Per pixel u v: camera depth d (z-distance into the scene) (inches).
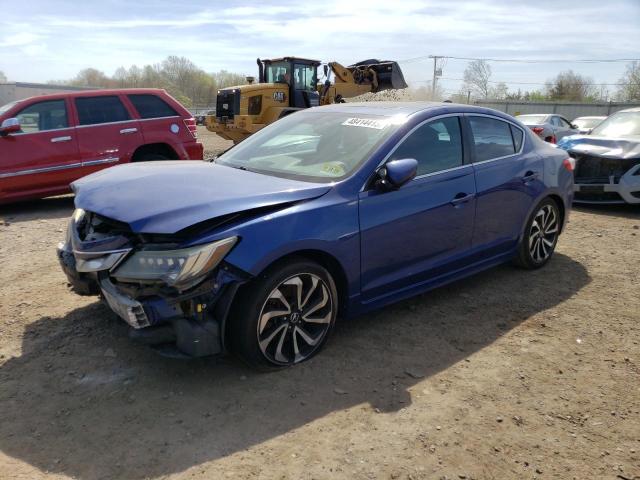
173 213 117.6
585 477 99.9
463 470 100.5
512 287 192.4
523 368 137.5
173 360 136.6
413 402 121.2
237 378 128.6
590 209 337.1
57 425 111.3
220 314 119.6
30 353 140.1
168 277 112.7
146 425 111.3
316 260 136.3
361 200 139.9
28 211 332.8
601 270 212.8
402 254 151.6
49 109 327.0
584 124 811.4
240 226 119.7
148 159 358.6
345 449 105.0
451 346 148.3
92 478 96.5
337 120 169.5
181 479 96.3
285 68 758.5
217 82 3223.4
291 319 131.3
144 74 3144.7
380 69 852.6
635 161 308.2
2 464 99.6
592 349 148.4
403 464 101.3
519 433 111.7
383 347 146.3
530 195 193.9
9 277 197.2
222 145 852.0
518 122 199.9
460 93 2021.4
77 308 167.3
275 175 150.2
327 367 134.7
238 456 102.4
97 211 126.9
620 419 117.3
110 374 130.4
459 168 167.9
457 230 166.9
